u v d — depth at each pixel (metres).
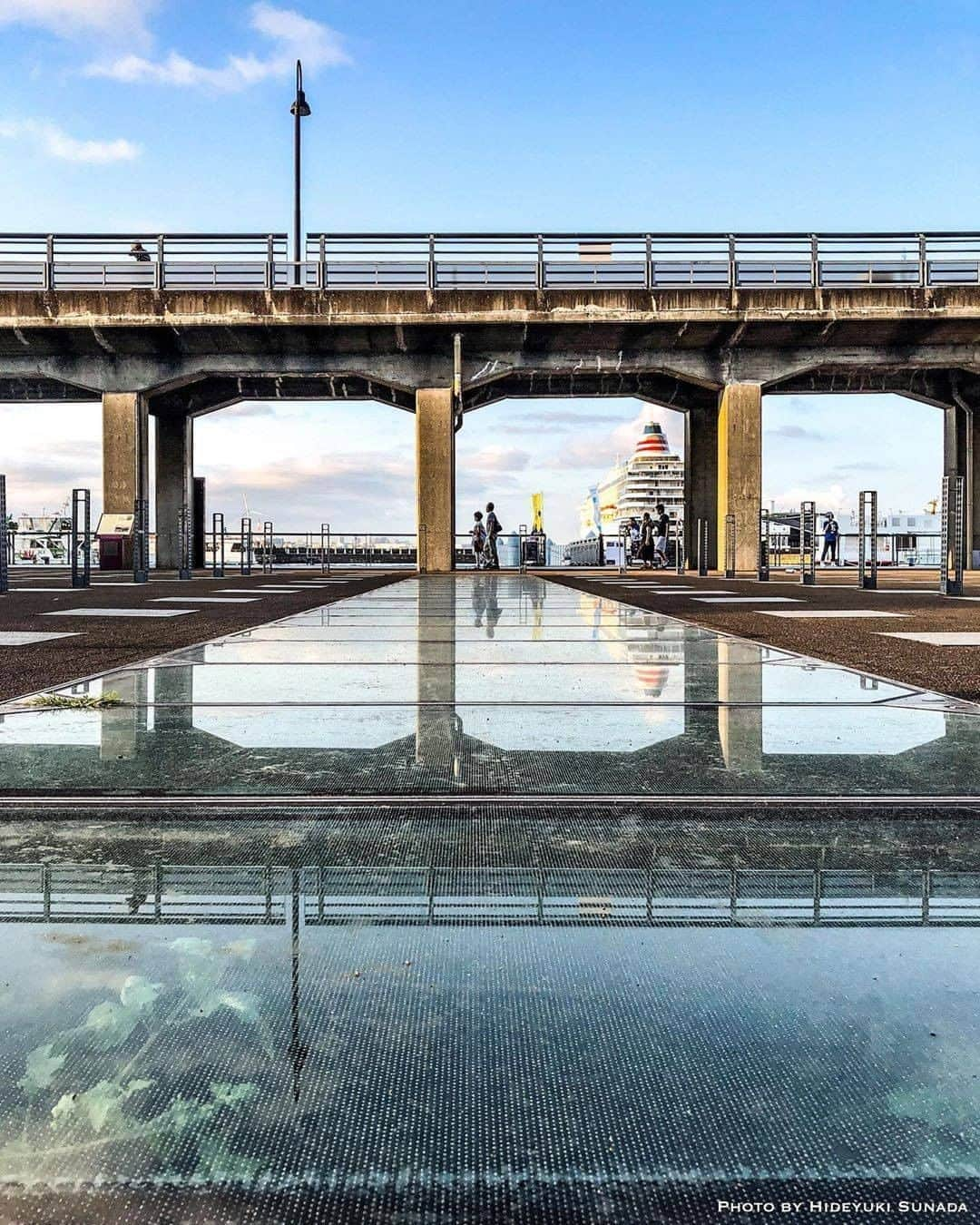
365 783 3.02
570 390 34.38
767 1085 1.28
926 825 2.58
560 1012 1.50
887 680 5.39
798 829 2.54
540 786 2.99
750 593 16.08
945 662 6.23
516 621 9.88
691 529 34.69
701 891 2.06
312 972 1.64
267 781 3.04
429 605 12.53
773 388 33.41
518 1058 1.36
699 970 1.65
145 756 3.42
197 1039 1.40
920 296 27.95
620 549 46.47
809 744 3.64
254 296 28.11
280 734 3.82
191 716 4.23
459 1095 1.26
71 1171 1.11
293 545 45.88
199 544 36.84
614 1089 1.28
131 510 30.66
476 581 22.64
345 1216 1.05
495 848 2.37
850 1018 1.47
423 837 2.46
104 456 30.44
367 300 28.16
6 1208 1.05
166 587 18.53
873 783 3.03
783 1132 1.18
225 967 1.66
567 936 1.81
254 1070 1.32
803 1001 1.53
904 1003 1.53
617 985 1.59
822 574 31.84
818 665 6.08
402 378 30.41
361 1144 1.16
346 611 11.44
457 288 28.28
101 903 1.97
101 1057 1.35
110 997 1.53
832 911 1.94
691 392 33.97
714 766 3.27
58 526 44.50
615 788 2.97
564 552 63.31
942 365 29.95
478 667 6.01
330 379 32.97
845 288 27.94
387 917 1.90
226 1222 1.04
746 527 30.39
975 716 4.25
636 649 7.07
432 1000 1.54
